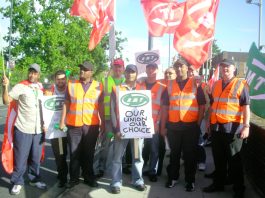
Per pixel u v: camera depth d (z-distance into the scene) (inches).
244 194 142.9
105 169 166.7
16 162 144.3
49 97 149.3
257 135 147.1
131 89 143.5
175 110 145.7
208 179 165.9
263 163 136.1
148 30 186.2
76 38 743.7
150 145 157.8
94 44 187.9
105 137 162.4
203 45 159.9
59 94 155.4
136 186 147.7
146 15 186.1
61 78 154.6
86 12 187.2
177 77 148.0
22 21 699.4
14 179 144.1
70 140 147.1
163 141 163.6
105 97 156.5
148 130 140.5
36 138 147.9
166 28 185.0
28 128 144.3
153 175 159.3
